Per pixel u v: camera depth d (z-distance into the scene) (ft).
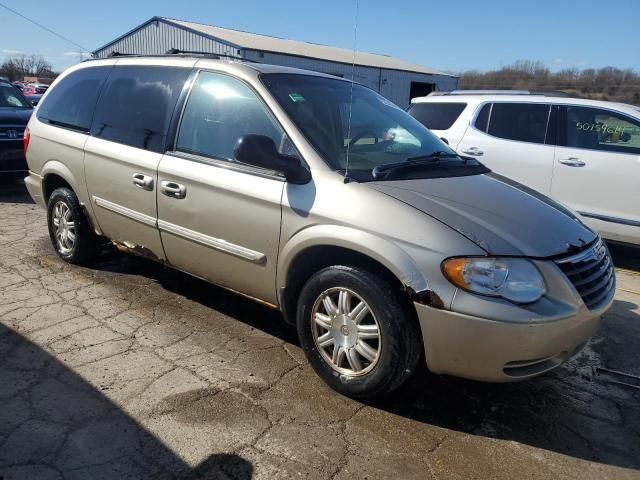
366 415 10.11
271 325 13.57
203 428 9.45
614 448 9.62
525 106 22.67
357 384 10.14
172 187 12.67
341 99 13.00
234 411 9.96
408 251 9.28
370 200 9.87
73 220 16.26
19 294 14.73
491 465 8.98
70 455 8.61
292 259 10.68
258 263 11.37
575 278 9.59
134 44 94.53
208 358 11.80
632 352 13.38
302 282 11.22
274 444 9.15
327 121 11.89
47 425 9.29
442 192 10.41
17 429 9.13
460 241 9.12
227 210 11.65
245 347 12.38
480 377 9.26
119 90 14.87
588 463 9.19
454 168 12.16
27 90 74.43
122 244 14.97
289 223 10.65
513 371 9.23
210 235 12.13
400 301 9.61
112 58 15.88
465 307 8.86
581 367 12.53
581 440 9.80
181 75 13.43
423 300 9.12
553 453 9.39
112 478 8.18
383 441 9.41
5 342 12.04
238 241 11.61
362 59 98.58
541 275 9.18
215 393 10.48
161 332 12.90
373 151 11.80
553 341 9.12
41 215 23.72
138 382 10.71
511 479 8.70
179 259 13.28
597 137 20.98
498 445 9.52
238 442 9.14
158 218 13.23
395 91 98.43
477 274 8.91
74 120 15.92
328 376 10.63
